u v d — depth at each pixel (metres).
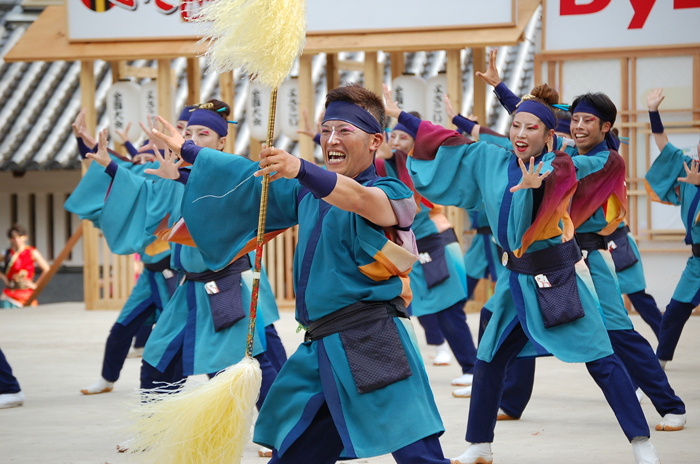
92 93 12.59
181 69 15.62
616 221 5.37
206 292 5.20
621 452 4.84
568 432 5.36
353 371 3.14
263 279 5.61
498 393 4.55
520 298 4.50
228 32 3.14
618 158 5.34
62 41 12.41
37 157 14.24
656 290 11.95
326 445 3.27
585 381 7.14
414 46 11.19
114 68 12.70
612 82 12.05
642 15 11.81
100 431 5.56
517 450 4.91
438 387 7.07
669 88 11.84
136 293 6.76
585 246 5.35
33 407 6.37
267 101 11.98
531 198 4.19
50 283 15.90
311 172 2.95
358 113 3.29
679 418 5.29
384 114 3.43
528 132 4.52
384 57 14.87
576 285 4.47
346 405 3.15
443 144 4.88
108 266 13.24
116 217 5.70
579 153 5.56
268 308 5.62
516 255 4.44
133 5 12.10
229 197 3.57
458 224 11.62
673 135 11.88
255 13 3.09
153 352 5.27
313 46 11.51
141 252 6.34
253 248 3.68
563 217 4.47
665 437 5.09
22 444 5.21
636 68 11.94
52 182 15.71
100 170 6.34
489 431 4.54
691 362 7.81
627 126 11.88
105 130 5.70
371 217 3.10
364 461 4.74
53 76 15.74
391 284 3.24
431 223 7.43
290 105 11.93
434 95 11.48
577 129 5.45
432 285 7.27
